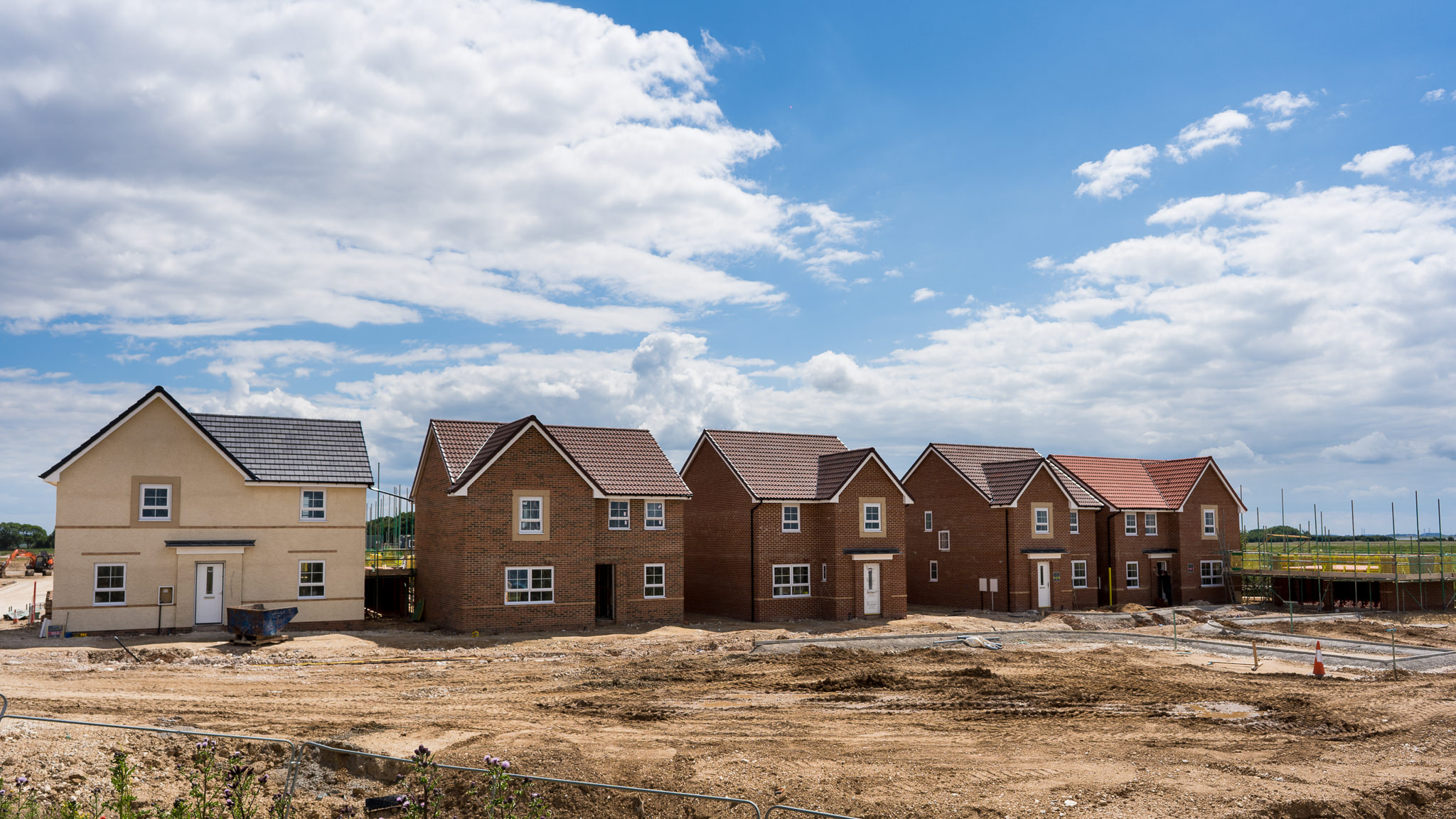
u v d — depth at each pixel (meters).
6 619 37.91
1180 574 52.62
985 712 21.72
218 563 32.47
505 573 34.62
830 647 31.70
